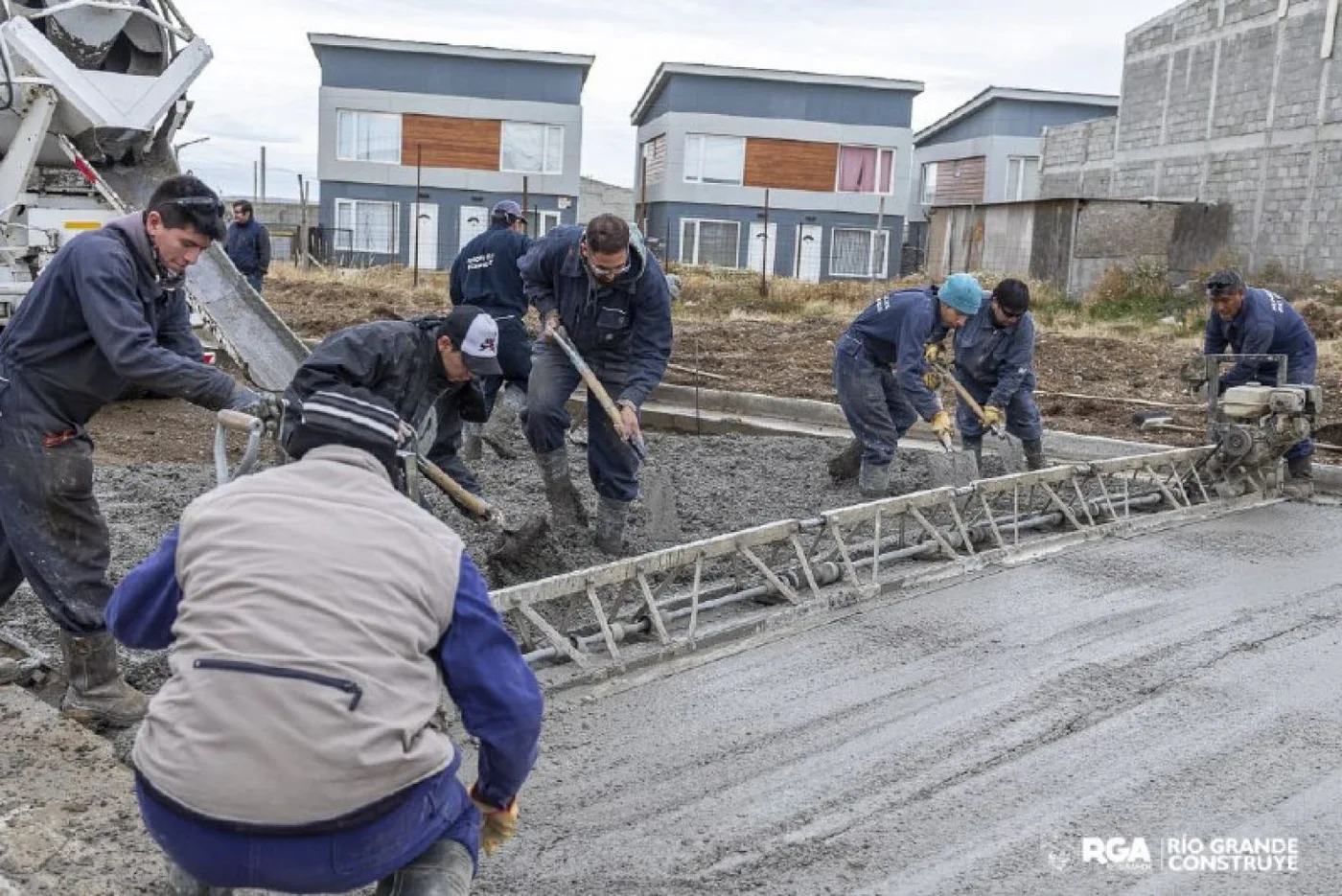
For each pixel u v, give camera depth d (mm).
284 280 22406
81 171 10125
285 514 2404
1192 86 26266
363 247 34969
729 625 5230
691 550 5184
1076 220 24141
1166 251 24672
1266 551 6680
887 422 7383
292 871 2256
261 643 2248
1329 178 22547
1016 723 4457
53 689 4664
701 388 11578
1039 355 14297
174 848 2279
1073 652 5145
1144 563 6418
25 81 9570
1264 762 4160
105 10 9750
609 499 6168
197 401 3986
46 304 4012
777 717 4488
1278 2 23625
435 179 34969
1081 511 7098
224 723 2215
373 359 3842
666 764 4117
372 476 2523
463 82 34625
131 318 3930
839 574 5840
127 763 4070
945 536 6344
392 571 2357
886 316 7152
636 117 41688
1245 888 3418
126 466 8086
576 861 3520
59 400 4121
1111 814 3814
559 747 4230
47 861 3453
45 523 4156
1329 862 3549
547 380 6094
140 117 9953
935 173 43125
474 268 8039
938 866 3512
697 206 36562
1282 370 7699
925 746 4266
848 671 4922
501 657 2451
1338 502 7902
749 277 26953
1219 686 4789
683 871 3475
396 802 2295
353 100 34281
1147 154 27906
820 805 3854
